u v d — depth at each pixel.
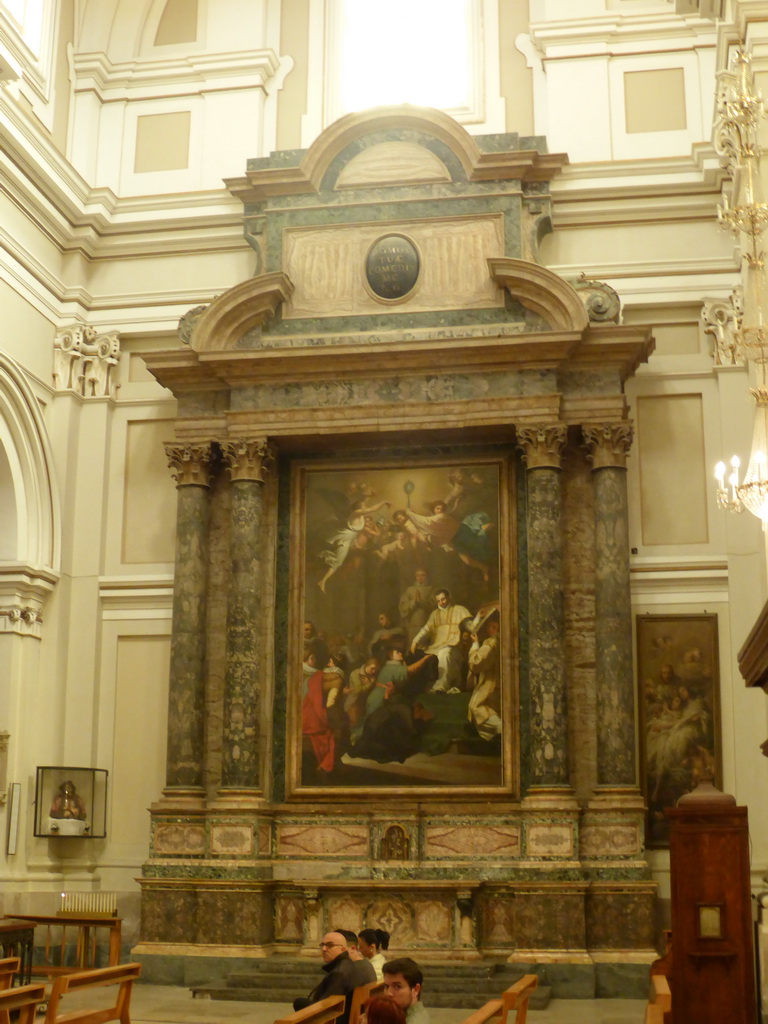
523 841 15.64
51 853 16.92
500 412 16.59
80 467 18.19
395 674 16.75
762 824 15.77
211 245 18.53
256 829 16.05
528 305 16.83
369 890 15.58
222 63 19.22
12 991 7.37
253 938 15.57
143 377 18.53
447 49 19.22
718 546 16.70
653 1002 8.68
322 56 19.28
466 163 17.58
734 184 14.96
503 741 16.30
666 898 15.71
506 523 16.97
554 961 14.83
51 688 17.25
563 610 16.23
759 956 11.70
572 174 17.77
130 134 19.23
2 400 16.67
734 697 16.20
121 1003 8.91
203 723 16.89
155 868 16.06
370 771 16.52
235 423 17.16
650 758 16.14
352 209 17.81
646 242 17.66
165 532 17.95
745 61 11.80
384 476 17.45
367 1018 5.66
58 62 18.73
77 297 18.39
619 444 16.55
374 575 17.14
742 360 17.02
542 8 18.84
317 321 17.52
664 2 18.48
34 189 17.33
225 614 17.28
